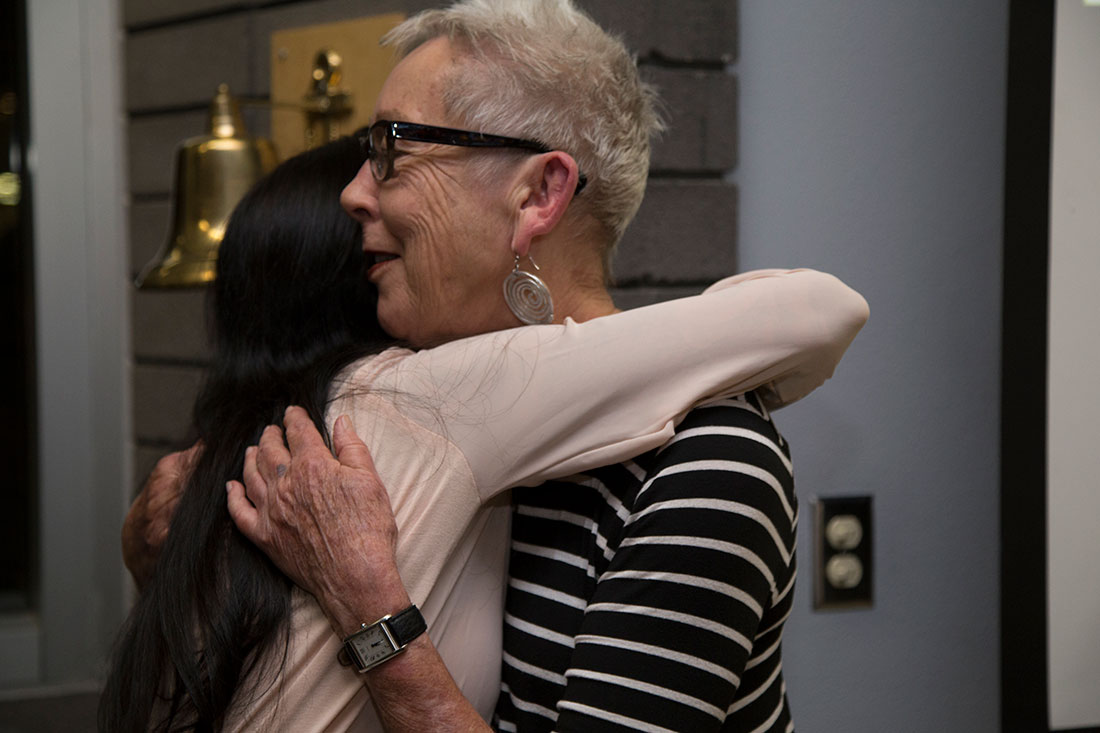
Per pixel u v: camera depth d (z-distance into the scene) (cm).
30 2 214
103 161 219
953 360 131
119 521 226
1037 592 115
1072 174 112
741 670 68
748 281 75
